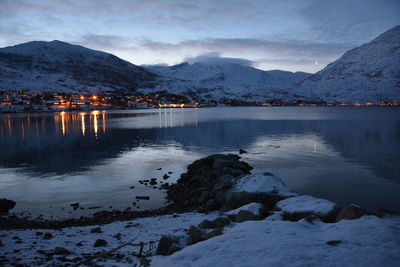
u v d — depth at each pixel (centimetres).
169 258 874
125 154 4612
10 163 4006
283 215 1266
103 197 2495
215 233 1034
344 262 735
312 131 7481
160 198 2466
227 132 7600
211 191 2342
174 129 8669
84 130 8656
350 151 4497
